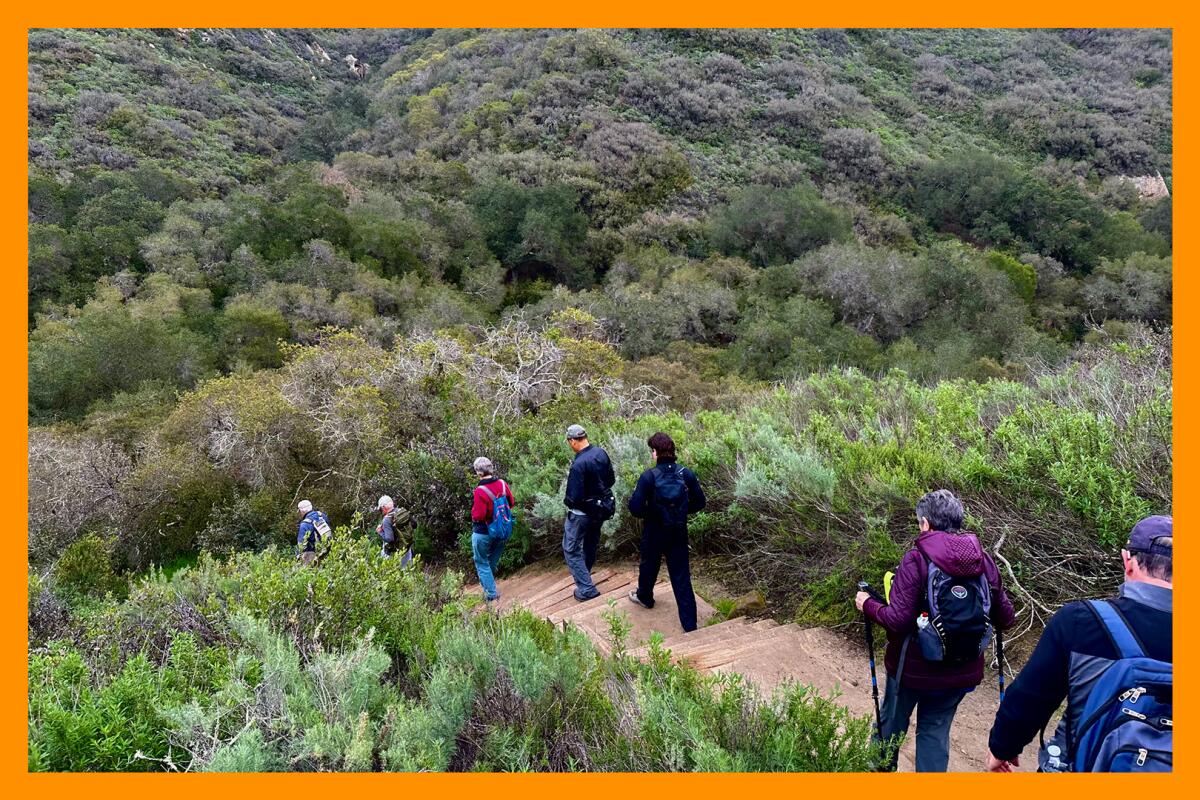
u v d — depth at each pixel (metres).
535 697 2.88
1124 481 3.83
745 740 2.52
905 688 2.53
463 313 37.41
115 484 12.24
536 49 76.50
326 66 101.69
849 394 7.80
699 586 5.25
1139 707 1.74
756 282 41.09
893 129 73.12
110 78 63.47
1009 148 72.62
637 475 6.32
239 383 13.93
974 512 4.18
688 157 63.47
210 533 11.22
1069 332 42.16
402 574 4.48
